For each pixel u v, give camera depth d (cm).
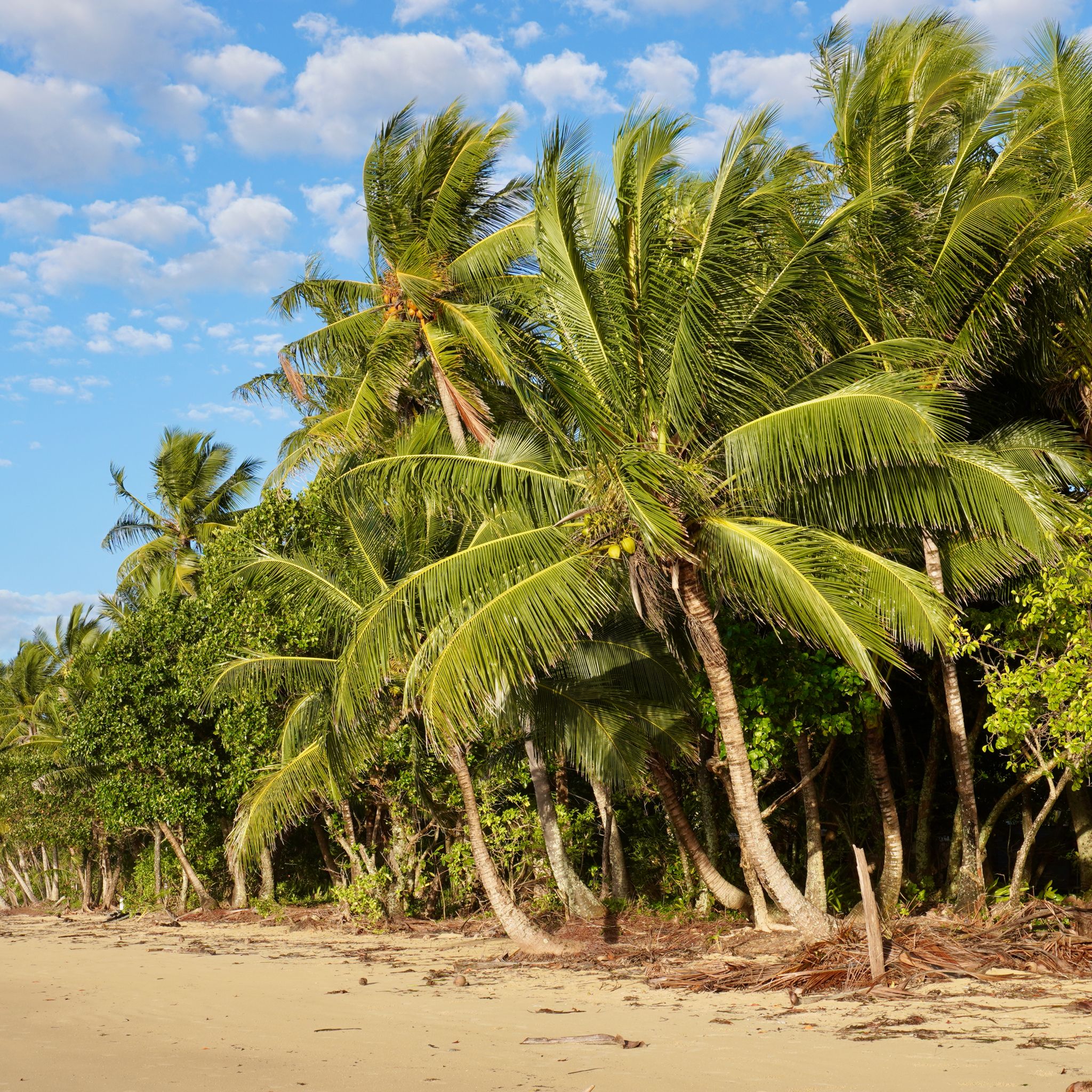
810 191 1480
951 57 1597
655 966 1502
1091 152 1549
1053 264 1443
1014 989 1135
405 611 1398
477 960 1752
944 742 2047
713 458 1380
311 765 1645
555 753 1964
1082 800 1738
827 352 1598
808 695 1580
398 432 2170
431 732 1331
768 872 1398
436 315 2167
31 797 4150
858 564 1314
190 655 2369
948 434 1377
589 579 1362
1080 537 1372
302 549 2138
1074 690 1279
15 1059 1047
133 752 2731
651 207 1294
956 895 1683
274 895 3177
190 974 1791
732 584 1354
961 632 1370
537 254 1373
